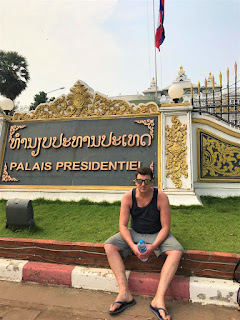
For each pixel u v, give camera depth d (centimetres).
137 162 523
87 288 266
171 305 234
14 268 289
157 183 502
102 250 283
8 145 615
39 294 259
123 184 520
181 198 472
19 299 250
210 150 535
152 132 530
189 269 261
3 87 2655
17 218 361
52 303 241
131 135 540
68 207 484
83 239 324
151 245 241
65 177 557
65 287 271
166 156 509
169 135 516
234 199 493
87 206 488
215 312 222
